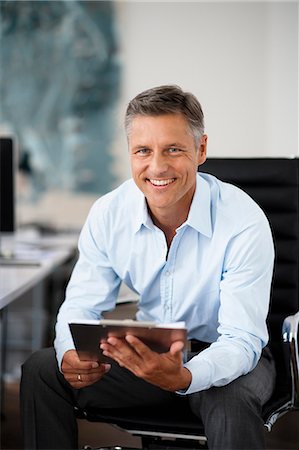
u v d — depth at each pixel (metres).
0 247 4.35
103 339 2.06
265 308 2.36
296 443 3.59
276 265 2.88
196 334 2.56
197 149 2.31
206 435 2.21
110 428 3.85
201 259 2.45
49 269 3.63
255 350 2.30
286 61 5.57
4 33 5.91
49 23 5.88
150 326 1.98
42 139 5.94
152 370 2.06
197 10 5.77
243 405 2.16
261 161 2.92
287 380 2.50
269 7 5.64
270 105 5.68
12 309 5.54
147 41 5.83
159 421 2.33
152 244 2.49
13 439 3.64
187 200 2.41
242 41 5.72
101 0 5.83
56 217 5.96
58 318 2.54
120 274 2.59
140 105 2.25
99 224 2.55
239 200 2.47
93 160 5.92
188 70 5.81
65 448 2.40
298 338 2.48
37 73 5.92
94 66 5.88
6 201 3.96
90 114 5.91
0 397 3.97
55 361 2.43
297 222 2.88
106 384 2.40
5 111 5.95
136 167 2.28
